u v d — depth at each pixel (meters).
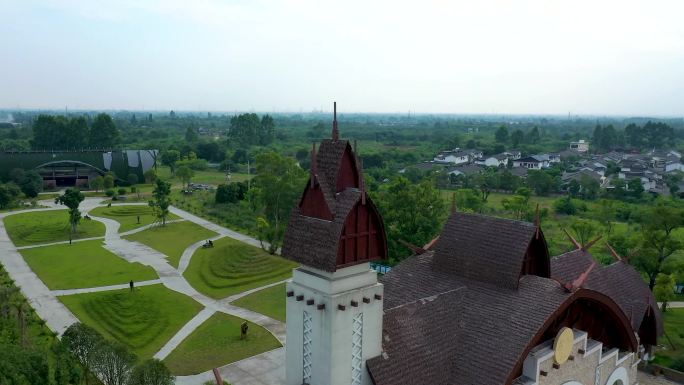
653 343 40.66
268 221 92.12
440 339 30.78
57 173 151.88
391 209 67.69
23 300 54.56
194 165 189.88
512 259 33.66
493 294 33.50
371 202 27.77
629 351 36.41
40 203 127.38
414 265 40.12
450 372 29.44
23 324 49.22
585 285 39.75
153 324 55.66
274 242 80.19
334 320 26.16
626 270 45.12
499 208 116.38
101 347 36.84
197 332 53.78
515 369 28.02
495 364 28.52
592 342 34.75
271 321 56.62
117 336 52.81
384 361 28.20
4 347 35.59
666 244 59.94
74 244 89.56
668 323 57.38
